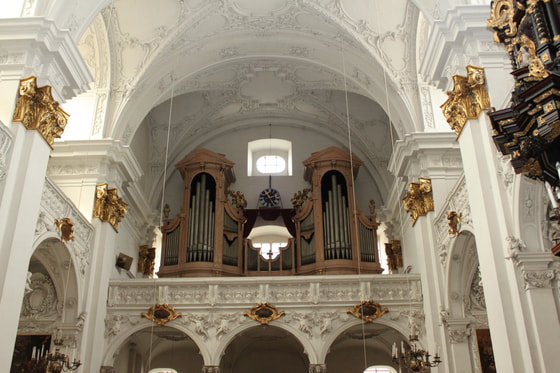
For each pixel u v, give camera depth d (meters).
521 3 6.93
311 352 14.38
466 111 10.41
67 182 15.13
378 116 20.67
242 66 18.69
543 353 8.37
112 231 15.42
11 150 9.95
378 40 15.80
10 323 9.32
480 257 9.84
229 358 19.38
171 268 17.73
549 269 8.87
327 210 18.50
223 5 15.81
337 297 15.05
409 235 17.42
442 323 13.57
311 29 16.72
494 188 9.74
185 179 19.36
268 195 20.34
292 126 22.03
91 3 11.79
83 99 15.95
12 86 10.32
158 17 15.71
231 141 21.86
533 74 6.34
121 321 14.88
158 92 17.28
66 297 13.74
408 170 15.71
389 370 19.44
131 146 18.98
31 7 10.84
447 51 10.90
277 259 18.48
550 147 6.18
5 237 9.54
